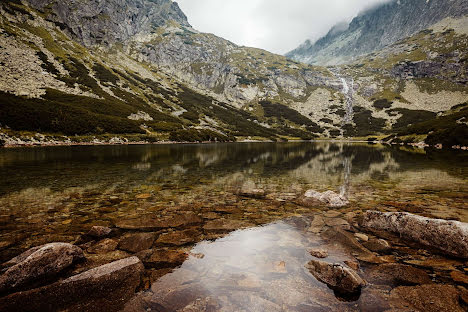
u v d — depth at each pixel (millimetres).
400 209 11398
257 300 4750
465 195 14227
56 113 73750
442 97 187125
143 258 6453
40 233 8328
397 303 4648
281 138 147375
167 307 4496
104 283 5148
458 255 6582
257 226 9125
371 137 144750
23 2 156750
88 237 7965
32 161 30172
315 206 11953
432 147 74375
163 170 24812
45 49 124188
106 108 99438
